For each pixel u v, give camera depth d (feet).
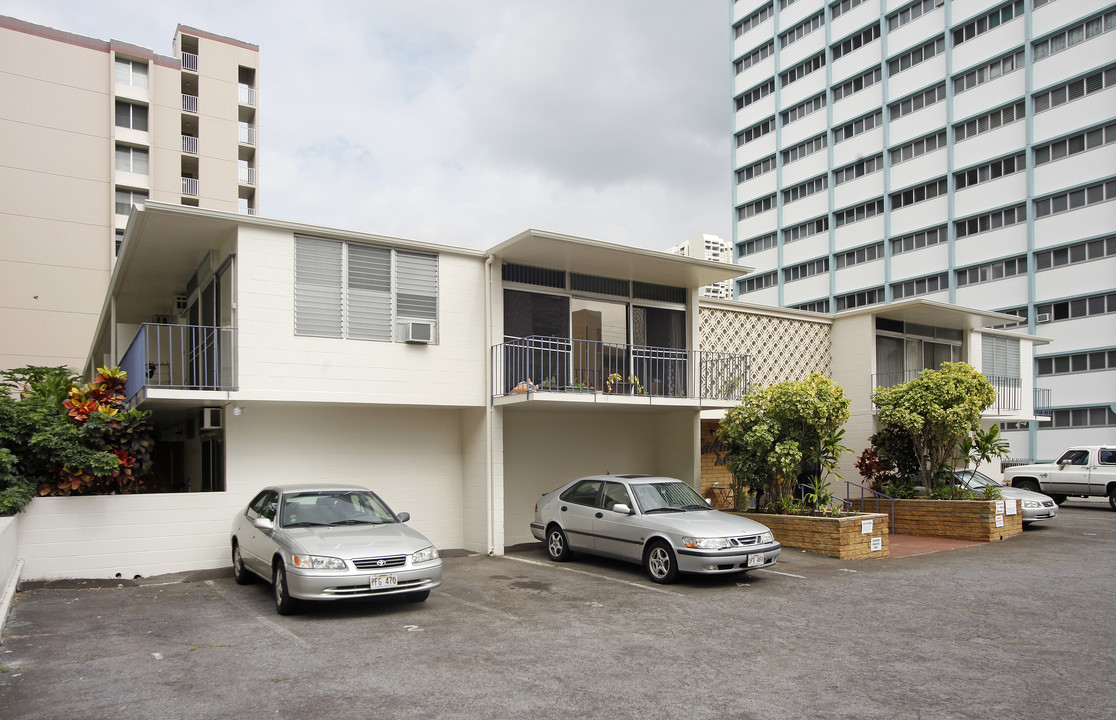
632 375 50.19
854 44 140.46
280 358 37.68
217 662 21.52
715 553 32.30
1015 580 34.47
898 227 130.31
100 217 125.08
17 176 119.03
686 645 23.36
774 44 157.69
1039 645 23.45
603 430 52.65
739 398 50.31
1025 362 80.48
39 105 122.11
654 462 54.90
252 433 39.22
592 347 48.96
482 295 44.73
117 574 34.65
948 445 54.49
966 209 118.93
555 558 40.24
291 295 38.34
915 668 21.01
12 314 116.47
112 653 22.43
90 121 126.11
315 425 41.27
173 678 20.04
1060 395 105.91
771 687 19.31
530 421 49.37
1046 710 17.74
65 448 33.68
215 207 141.38
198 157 140.77
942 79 123.85
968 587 32.83
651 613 27.94
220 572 36.11
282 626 25.88
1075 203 105.09
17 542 31.96
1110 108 101.09
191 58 142.82
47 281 119.55
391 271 41.60
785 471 44.47
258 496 34.04
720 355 51.83
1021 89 112.06
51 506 33.58
